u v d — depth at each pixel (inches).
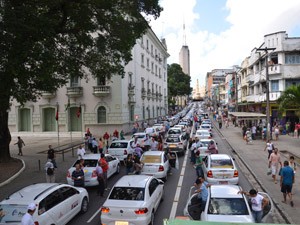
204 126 1588.3
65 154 1023.0
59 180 668.1
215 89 4891.7
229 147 1149.7
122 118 1572.3
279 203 474.9
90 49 856.9
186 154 991.6
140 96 1977.1
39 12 663.1
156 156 638.5
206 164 580.4
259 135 1362.0
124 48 836.0
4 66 568.1
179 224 189.2
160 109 2733.8
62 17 738.8
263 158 882.8
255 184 606.9
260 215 354.9
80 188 470.9
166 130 1647.4
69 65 775.7
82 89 1593.3
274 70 1531.7
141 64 2010.3
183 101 6358.3
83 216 444.5
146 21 836.0
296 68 1523.1
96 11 770.2
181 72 4101.9
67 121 1622.8
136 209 367.2
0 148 846.5
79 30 778.2
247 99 2114.9
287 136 1421.0
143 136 1065.5
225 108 3496.6
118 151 814.5
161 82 2827.3
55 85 828.6
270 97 1542.8
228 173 541.0
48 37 615.5
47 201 367.9
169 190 570.9
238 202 349.7
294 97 1019.9
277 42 1541.6
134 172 636.1
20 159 901.8
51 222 362.3
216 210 342.6
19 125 1684.3
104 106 1577.3
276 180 620.4
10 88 616.4
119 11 812.0
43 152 1069.8
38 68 626.5
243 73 2343.8
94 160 616.7
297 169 716.7
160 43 2615.7
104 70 876.0
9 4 571.8
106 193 561.3
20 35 553.6
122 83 1587.1
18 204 343.9
